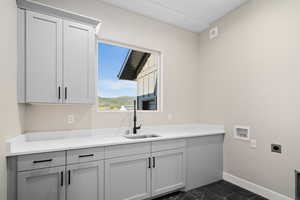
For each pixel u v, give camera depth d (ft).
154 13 8.69
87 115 7.21
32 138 6.04
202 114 10.37
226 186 8.09
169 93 9.60
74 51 6.05
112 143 5.72
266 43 7.07
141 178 6.40
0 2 4.07
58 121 6.60
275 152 6.68
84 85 6.22
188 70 10.37
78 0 7.09
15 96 5.04
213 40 9.72
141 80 9.28
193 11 8.62
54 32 5.72
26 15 5.32
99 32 7.55
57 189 4.90
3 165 4.14
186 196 7.16
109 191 5.71
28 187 4.54
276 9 6.74
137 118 8.53
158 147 6.84
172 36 9.80
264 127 7.09
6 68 4.40
